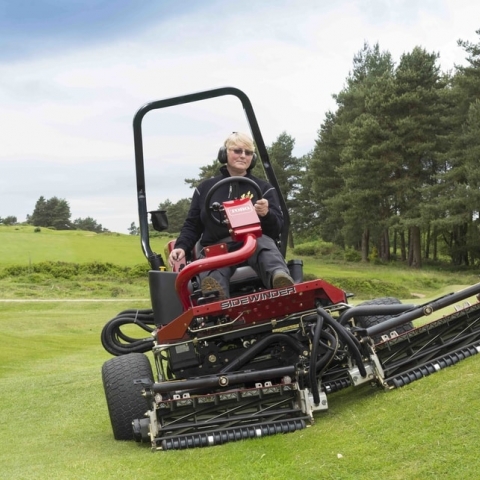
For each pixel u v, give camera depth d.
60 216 146.88
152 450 4.04
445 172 48.44
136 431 4.15
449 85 51.81
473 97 45.44
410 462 3.07
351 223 56.34
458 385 3.88
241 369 4.62
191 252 5.19
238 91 5.45
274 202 5.00
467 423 3.30
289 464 3.37
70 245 68.69
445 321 4.54
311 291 4.33
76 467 3.99
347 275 48.16
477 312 4.62
